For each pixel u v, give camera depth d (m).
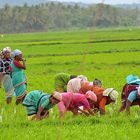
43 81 41.06
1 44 117.56
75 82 22.48
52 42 117.38
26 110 23.06
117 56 67.88
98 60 62.19
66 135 17.61
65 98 21.52
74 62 60.97
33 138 17.39
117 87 34.59
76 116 22.06
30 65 59.50
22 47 101.88
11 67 26.41
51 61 63.25
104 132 18.23
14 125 20.45
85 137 17.27
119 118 21.05
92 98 22.39
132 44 94.81
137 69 50.66
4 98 30.41
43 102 21.48
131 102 21.84
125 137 17.14
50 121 20.81
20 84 26.22
